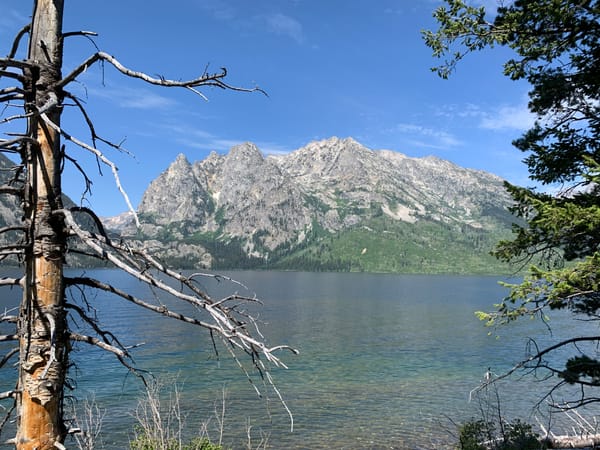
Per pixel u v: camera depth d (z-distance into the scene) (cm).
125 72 369
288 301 10969
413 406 2662
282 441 2114
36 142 366
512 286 779
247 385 3039
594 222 725
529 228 827
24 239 399
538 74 909
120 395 2581
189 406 2522
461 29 875
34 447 370
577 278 714
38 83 393
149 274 357
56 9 404
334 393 2912
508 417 2403
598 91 858
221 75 355
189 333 5303
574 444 1345
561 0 771
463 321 6962
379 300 11431
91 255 400
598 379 869
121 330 5466
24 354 381
